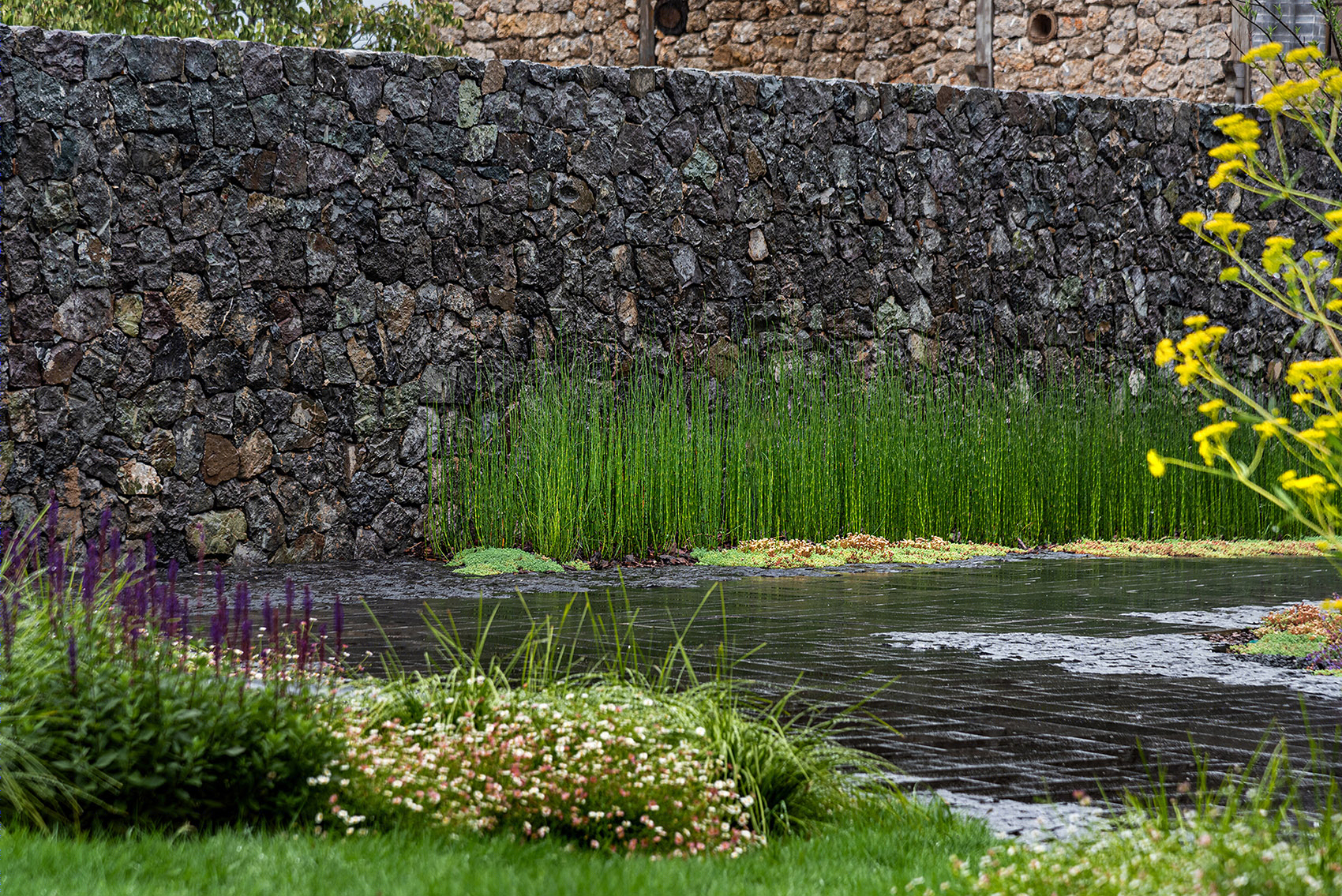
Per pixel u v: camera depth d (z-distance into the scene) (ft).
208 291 37.42
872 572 37.63
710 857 12.22
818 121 45.91
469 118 40.88
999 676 21.42
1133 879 10.14
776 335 45.24
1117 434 47.14
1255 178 16.12
